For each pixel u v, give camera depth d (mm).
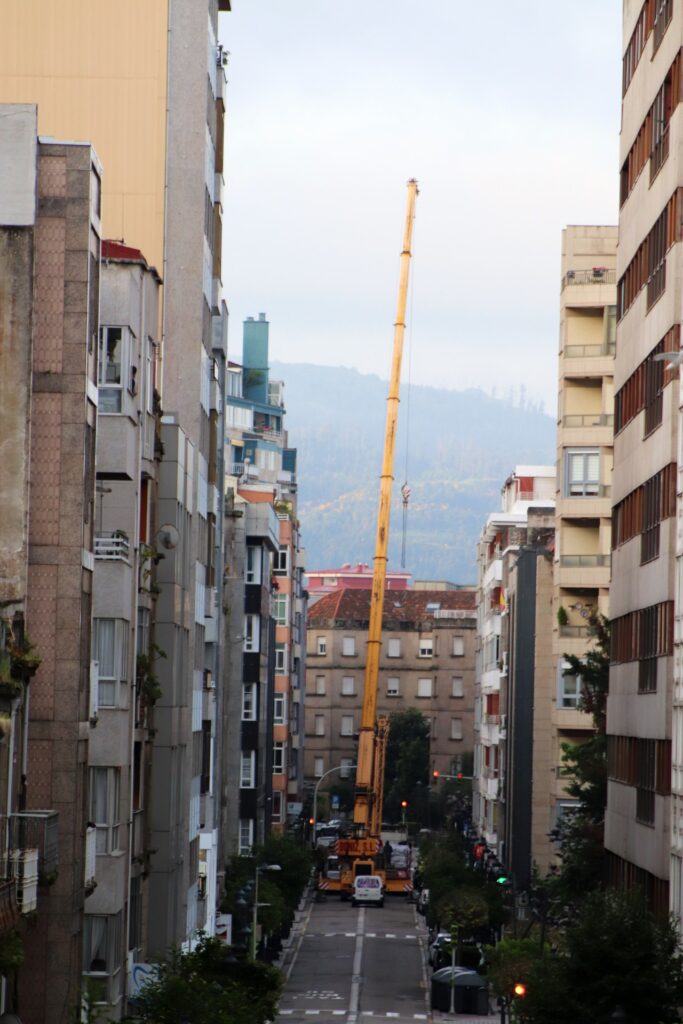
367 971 179375
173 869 100188
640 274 118375
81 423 71312
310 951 195375
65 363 71312
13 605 66438
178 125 112375
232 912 154250
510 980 128500
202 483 117062
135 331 85938
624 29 128125
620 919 88188
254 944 156000
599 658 157500
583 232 187875
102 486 85500
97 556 82250
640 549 116312
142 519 93438
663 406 108625
